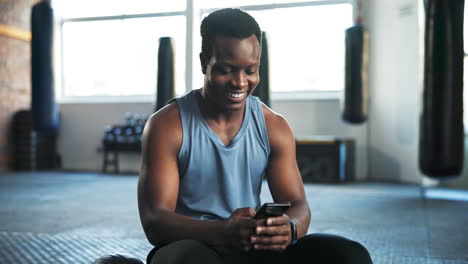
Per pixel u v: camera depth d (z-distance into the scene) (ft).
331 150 20.38
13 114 25.55
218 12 3.09
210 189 3.44
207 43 3.11
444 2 8.04
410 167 20.21
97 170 26.25
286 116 23.45
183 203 3.50
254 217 2.81
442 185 19.19
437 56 8.17
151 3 25.63
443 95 8.20
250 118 3.48
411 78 20.04
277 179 3.59
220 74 3.07
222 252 3.22
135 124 24.64
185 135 3.35
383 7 21.63
